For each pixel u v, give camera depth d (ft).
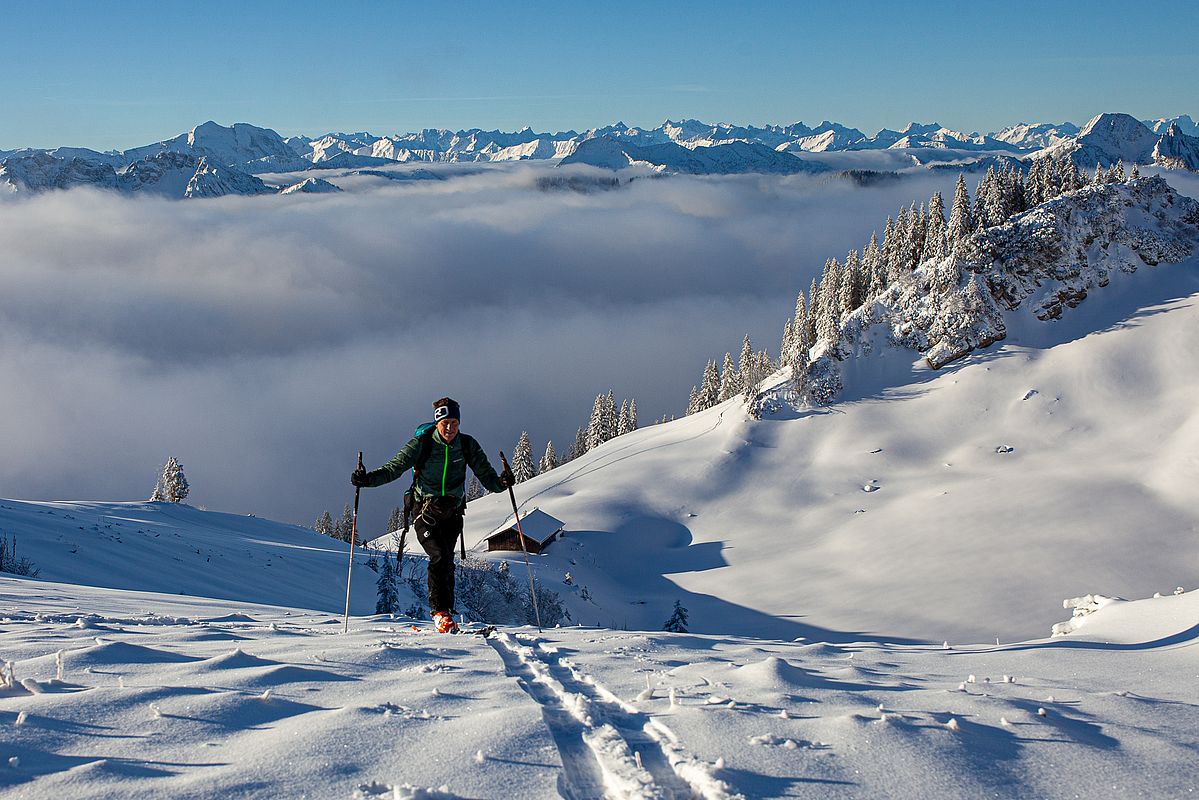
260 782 9.20
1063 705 14.78
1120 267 376.27
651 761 10.80
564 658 18.88
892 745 11.17
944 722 12.73
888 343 386.52
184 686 13.73
